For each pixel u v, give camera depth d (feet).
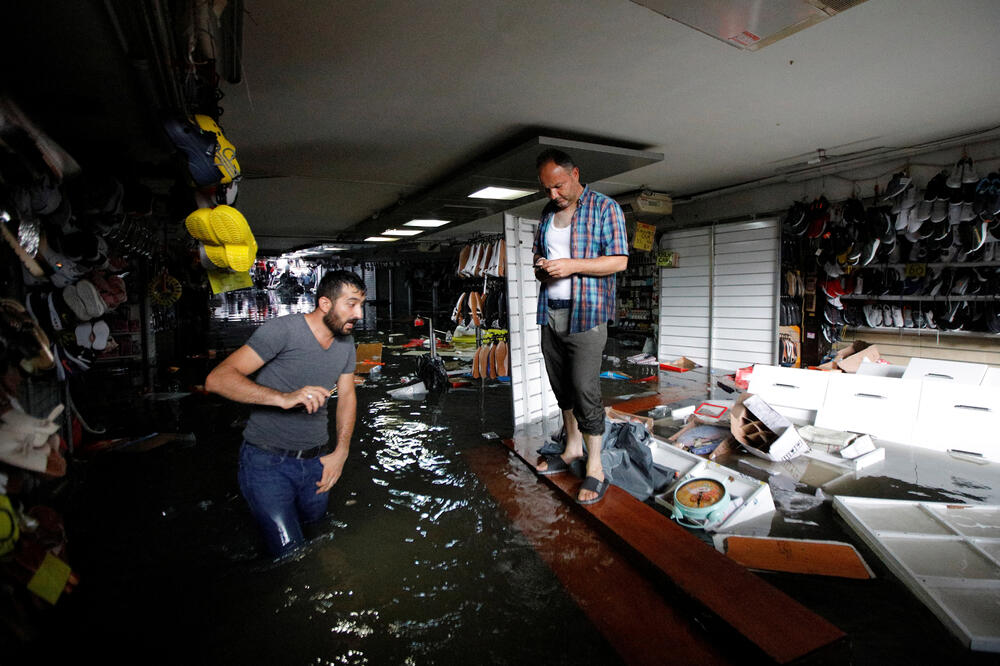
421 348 32.24
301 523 8.29
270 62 10.00
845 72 10.89
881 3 8.23
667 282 26.66
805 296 21.99
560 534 8.14
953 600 5.91
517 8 8.25
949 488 9.43
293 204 26.43
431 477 10.69
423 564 7.33
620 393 18.85
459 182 18.11
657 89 11.72
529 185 18.69
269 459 7.41
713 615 5.68
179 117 7.47
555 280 8.36
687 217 26.23
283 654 5.56
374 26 8.73
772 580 6.60
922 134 15.39
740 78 11.17
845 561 6.95
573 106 12.73
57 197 8.66
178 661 5.44
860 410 12.39
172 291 21.67
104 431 13.84
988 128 14.75
